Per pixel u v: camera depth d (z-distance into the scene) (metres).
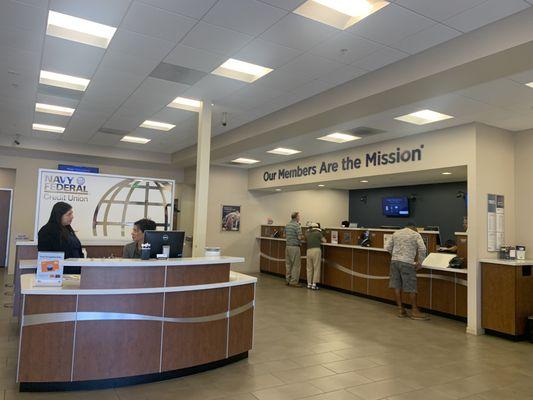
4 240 11.41
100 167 11.22
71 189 6.75
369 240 8.23
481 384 3.83
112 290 3.44
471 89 4.76
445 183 10.45
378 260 8.00
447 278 6.70
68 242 4.49
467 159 6.14
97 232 6.90
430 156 6.76
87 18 3.86
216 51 4.50
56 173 6.66
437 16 3.54
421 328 5.94
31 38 4.38
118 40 4.33
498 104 5.28
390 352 4.75
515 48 3.50
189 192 12.52
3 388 3.30
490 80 4.31
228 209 11.95
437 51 4.13
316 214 13.34
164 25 3.96
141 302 3.57
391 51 4.30
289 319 6.27
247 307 4.36
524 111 5.55
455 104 5.30
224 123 6.96
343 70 4.88
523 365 4.41
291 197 12.98
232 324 4.16
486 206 6.05
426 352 4.80
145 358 3.57
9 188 11.57
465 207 9.96
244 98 6.10
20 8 3.75
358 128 6.72
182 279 3.79
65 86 6.02
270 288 9.21
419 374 4.05
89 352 3.37
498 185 6.26
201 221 6.10
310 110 5.97
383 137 7.37
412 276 6.56
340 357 4.51
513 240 6.39
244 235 12.16
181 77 5.36
